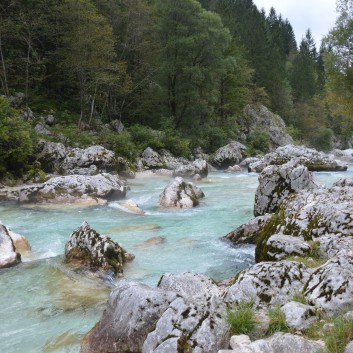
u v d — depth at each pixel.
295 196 9.27
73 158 23.41
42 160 22.55
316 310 4.39
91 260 8.09
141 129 35.16
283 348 3.68
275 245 6.82
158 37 40.78
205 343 4.04
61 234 11.12
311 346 3.65
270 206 12.10
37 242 10.23
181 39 37.59
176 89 41.28
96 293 6.88
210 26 38.91
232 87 53.16
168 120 38.16
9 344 5.17
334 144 76.94
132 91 39.97
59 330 5.55
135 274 7.85
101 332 4.97
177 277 6.15
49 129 29.89
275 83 71.50
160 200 15.54
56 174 22.47
